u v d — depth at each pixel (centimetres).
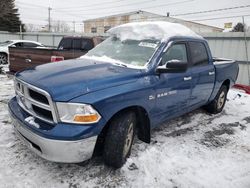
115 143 303
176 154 373
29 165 319
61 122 266
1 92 663
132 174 316
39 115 288
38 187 281
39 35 2400
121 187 292
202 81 467
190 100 447
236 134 478
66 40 902
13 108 328
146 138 368
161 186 299
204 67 474
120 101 295
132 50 387
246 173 341
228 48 1162
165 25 422
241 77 1130
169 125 491
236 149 412
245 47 1100
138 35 409
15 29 4372
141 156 353
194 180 314
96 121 272
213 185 308
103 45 436
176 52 404
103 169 321
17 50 715
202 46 479
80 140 263
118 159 311
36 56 665
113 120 305
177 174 324
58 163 327
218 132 480
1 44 1509
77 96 268
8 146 361
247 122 555
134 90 312
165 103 376
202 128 492
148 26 417
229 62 586
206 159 369
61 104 263
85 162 332
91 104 269
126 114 317
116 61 375
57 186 285
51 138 259
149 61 356
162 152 373
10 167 312
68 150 263
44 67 342
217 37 1193
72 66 340
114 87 296
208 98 527
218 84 541
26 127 283
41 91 272
